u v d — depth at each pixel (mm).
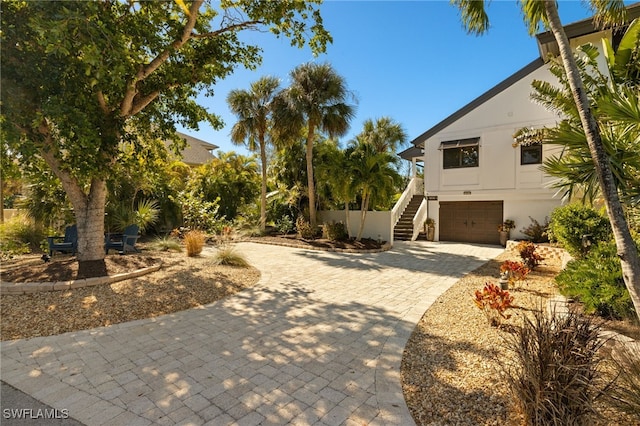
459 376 3312
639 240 5078
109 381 3262
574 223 8055
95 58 5332
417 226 17234
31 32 5727
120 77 6004
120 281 6812
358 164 12922
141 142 10180
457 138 15148
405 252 12680
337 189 13375
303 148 18219
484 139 14461
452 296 6422
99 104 7391
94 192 7961
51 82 6059
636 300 2988
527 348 2562
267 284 7441
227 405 2865
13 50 5836
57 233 11984
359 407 2830
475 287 7113
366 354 3891
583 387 2307
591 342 2535
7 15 5648
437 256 11672
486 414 2674
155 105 9281
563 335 2449
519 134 10445
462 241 16172
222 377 3350
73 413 2738
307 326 4832
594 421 2271
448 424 2574
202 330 4652
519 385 2498
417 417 2682
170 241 12203
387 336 4438
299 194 17609
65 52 5051
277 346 4125
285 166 18531
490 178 14328
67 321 4859
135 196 14727
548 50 11789
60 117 5820
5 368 3523
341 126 15086
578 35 10703
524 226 14398
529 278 7746
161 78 8398
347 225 14984
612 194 3184
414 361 3691
